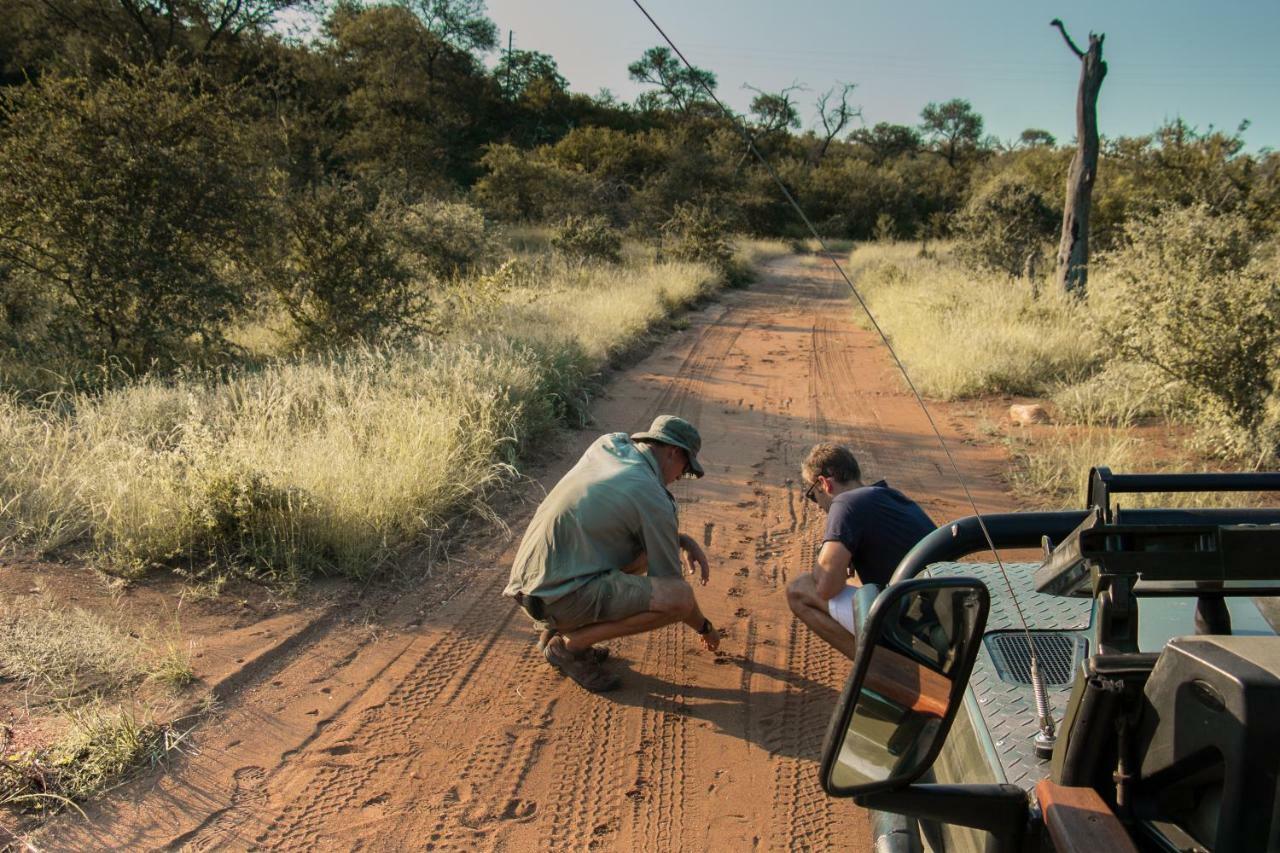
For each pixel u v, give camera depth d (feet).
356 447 21.39
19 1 102.42
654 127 219.00
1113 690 4.58
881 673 5.37
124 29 102.12
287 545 17.28
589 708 13.48
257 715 12.81
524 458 25.02
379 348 33.60
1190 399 27.12
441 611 16.22
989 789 5.20
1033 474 24.34
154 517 17.08
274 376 26.53
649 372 38.24
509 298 46.73
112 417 22.12
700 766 12.24
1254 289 25.98
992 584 9.18
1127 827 4.65
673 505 13.46
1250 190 66.64
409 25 153.38
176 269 31.55
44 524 17.22
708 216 85.51
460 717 13.07
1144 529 5.29
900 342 44.55
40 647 13.46
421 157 119.34
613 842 10.77
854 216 196.34
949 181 231.09
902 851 7.72
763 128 218.79
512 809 11.25
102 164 30.81
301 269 37.32
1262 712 3.88
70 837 10.27
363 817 10.94
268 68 110.32
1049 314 42.88
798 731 13.10
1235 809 3.97
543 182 117.50
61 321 30.53
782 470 25.46
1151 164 78.64
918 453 27.04
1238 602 6.64
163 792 11.14
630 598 13.01
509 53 228.22
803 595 13.62
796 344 47.98
